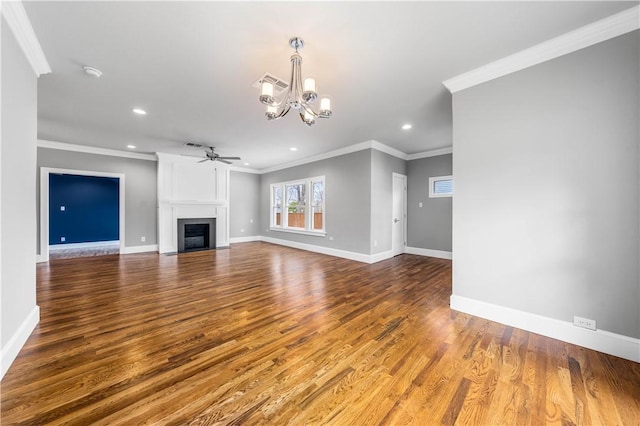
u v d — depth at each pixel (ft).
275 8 5.57
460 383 5.22
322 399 4.77
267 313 8.71
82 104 10.61
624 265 6.05
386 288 11.46
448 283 12.25
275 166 25.34
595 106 6.35
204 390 4.98
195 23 6.03
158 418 4.28
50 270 14.47
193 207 21.56
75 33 6.35
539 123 7.13
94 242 24.85
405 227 20.44
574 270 6.68
